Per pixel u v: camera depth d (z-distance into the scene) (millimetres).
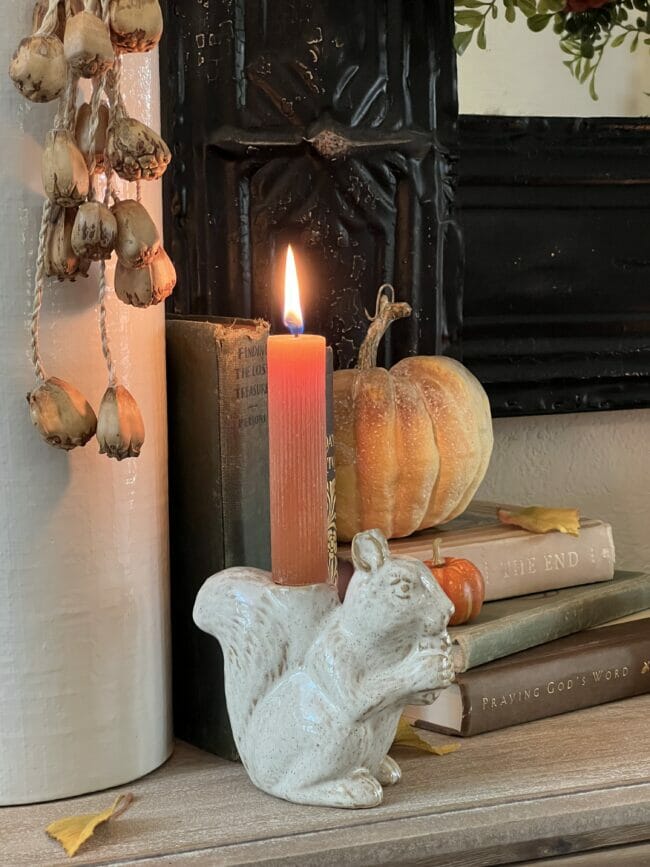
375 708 568
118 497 602
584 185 968
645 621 791
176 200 844
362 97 878
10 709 588
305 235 878
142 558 620
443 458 810
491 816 578
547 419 1031
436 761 641
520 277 959
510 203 947
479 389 853
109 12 502
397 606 556
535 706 695
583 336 986
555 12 934
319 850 546
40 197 559
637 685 738
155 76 615
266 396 661
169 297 853
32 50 495
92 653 601
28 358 567
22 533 577
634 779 617
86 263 545
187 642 678
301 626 590
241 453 647
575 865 589
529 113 942
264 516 669
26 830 566
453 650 678
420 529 836
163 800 600
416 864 560
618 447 1061
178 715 691
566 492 1049
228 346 635
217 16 832
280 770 591
